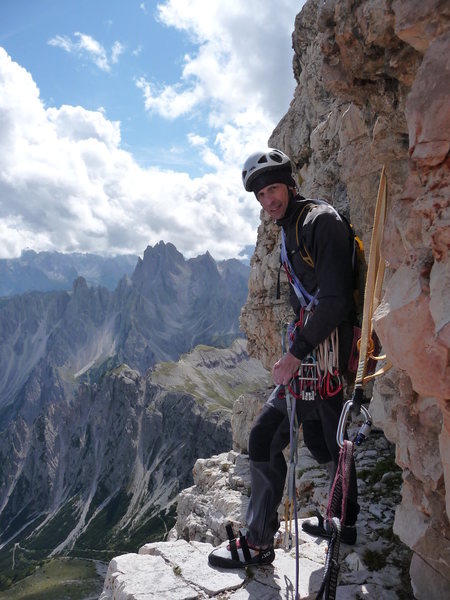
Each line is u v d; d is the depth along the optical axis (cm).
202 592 194
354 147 303
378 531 246
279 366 184
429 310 134
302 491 359
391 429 184
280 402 200
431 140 134
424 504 170
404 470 179
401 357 141
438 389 134
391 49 156
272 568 209
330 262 178
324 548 228
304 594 192
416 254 144
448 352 128
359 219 308
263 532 203
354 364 188
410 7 133
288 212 194
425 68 133
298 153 598
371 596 195
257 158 192
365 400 415
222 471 528
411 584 197
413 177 152
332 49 181
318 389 187
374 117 193
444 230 132
